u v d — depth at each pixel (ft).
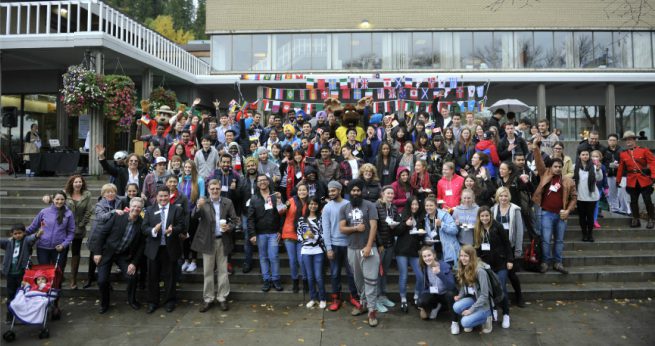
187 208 20.51
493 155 25.64
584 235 26.02
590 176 25.43
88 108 35.17
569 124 61.87
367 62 60.34
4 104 50.31
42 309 17.12
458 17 60.08
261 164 25.02
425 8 60.29
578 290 21.15
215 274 22.81
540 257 22.63
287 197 24.86
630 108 62.49
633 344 16.34
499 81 55.93
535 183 24.26
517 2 60.03
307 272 20.06
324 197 22.56
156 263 19.76
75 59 43.09
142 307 20.40
